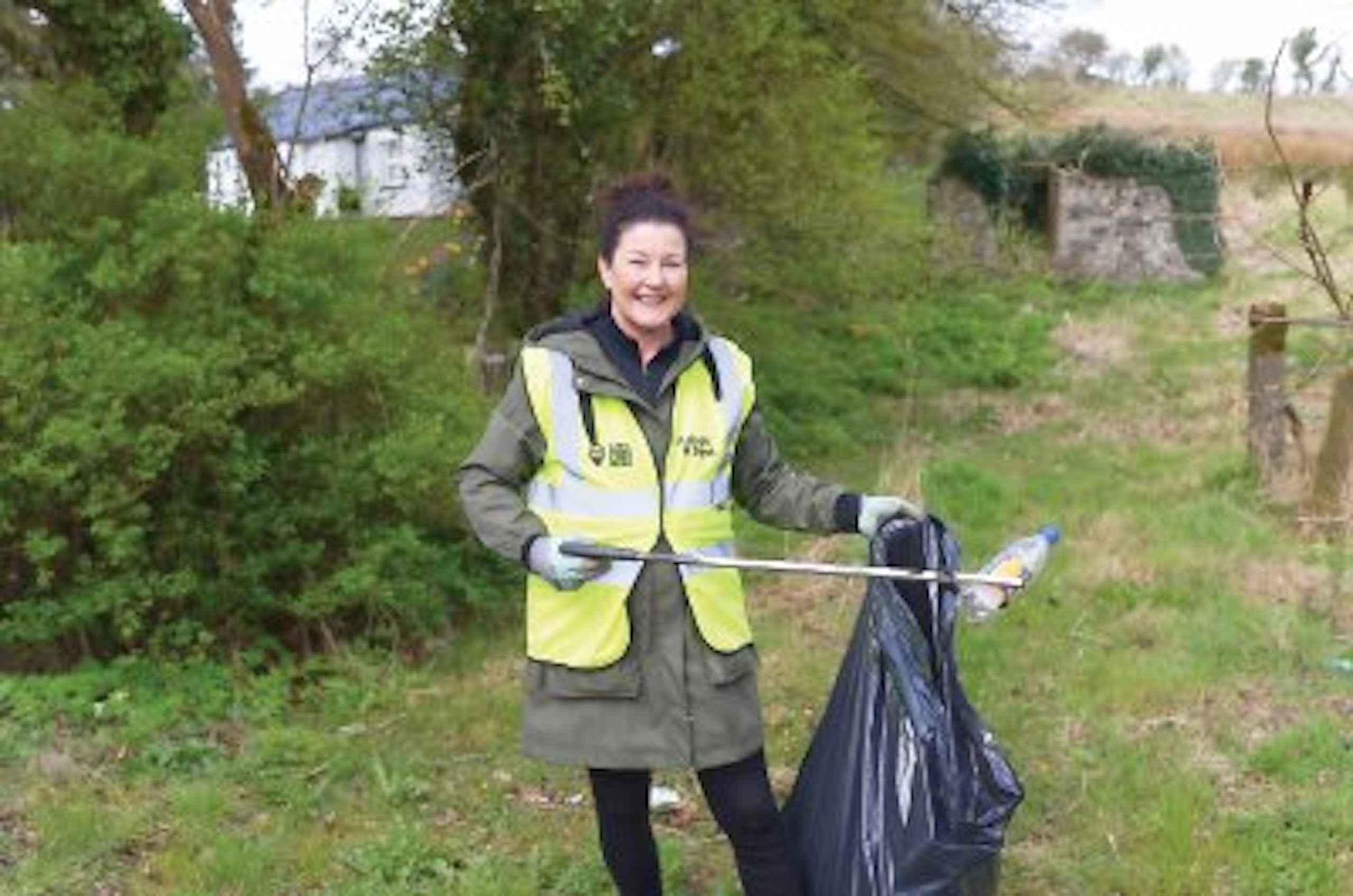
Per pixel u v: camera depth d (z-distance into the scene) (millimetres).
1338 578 7301
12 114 6445
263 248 6336
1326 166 10336
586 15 9555
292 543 6293
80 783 4996
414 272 9688
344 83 10156
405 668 6336
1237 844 4496
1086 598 7230
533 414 3283
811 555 8188
